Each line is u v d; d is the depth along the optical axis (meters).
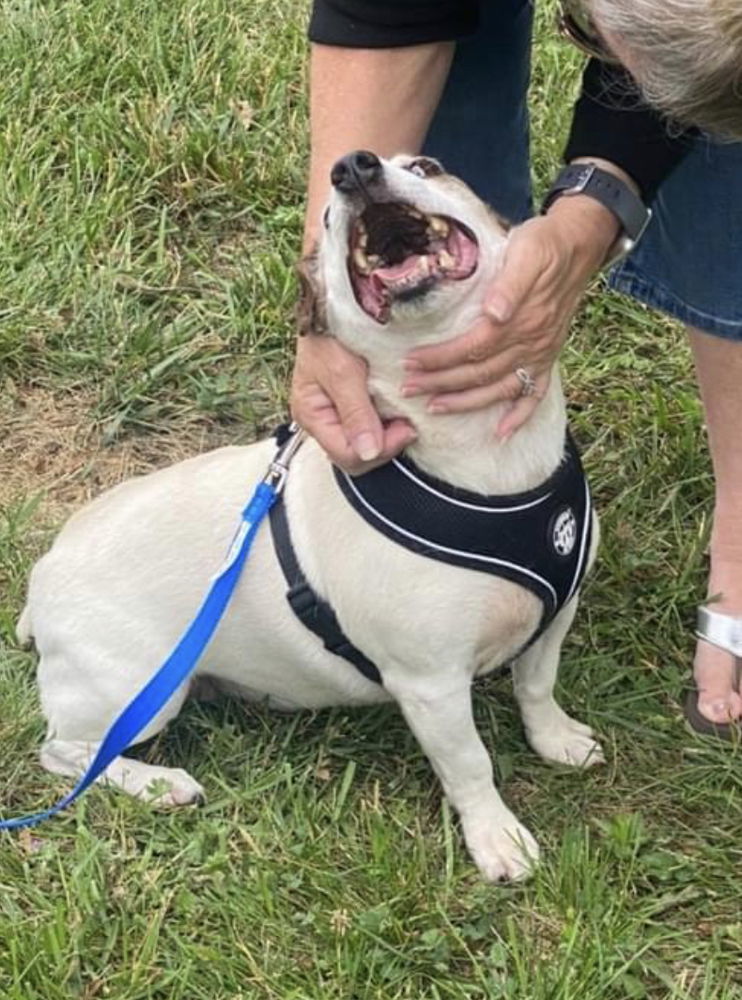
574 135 1.10
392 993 1.10
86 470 1.57
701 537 1.42
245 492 1.19
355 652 1.16
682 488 1.49
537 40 1.95
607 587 1.39
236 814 1.23
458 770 1.17
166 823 1.22
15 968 1.11
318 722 1.30
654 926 1.13
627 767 1.26
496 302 1.00
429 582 1.08
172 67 1.97
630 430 1.55
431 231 1.00
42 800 1.25
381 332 1.01
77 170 1.82
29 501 1.53
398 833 1.21
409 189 0.98
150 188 1.83
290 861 1.18
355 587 1.11
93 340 1.68
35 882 1.18
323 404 1.06
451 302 1.00
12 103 1.91
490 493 1.07
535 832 1.22
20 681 1.35
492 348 1.02
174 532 1.21
